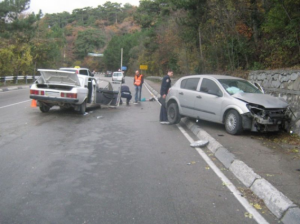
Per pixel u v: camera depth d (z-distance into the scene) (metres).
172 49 35.50
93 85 14.37
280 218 4.21
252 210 4.46
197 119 10.51
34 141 8.30
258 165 6.21
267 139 8.52
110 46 103.75
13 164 6.35
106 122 11.48
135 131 9.91
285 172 5.83
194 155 7.22
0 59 31.83
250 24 17.00
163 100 11.33
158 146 8.03
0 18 36.88
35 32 42.62
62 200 4.70
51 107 14.45
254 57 17.00
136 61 78.88
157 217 4.21
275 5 13.44
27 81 38.62
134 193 5.00
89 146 7.92
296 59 13.02
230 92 9.23
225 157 6.68
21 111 13.73
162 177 5.74
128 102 17.42
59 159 6.75
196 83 10.38
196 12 21.19
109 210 4.39
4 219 4.09
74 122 11.31
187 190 5.15
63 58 69.38
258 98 8.88
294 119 8.98
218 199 4.81
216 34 19.03
